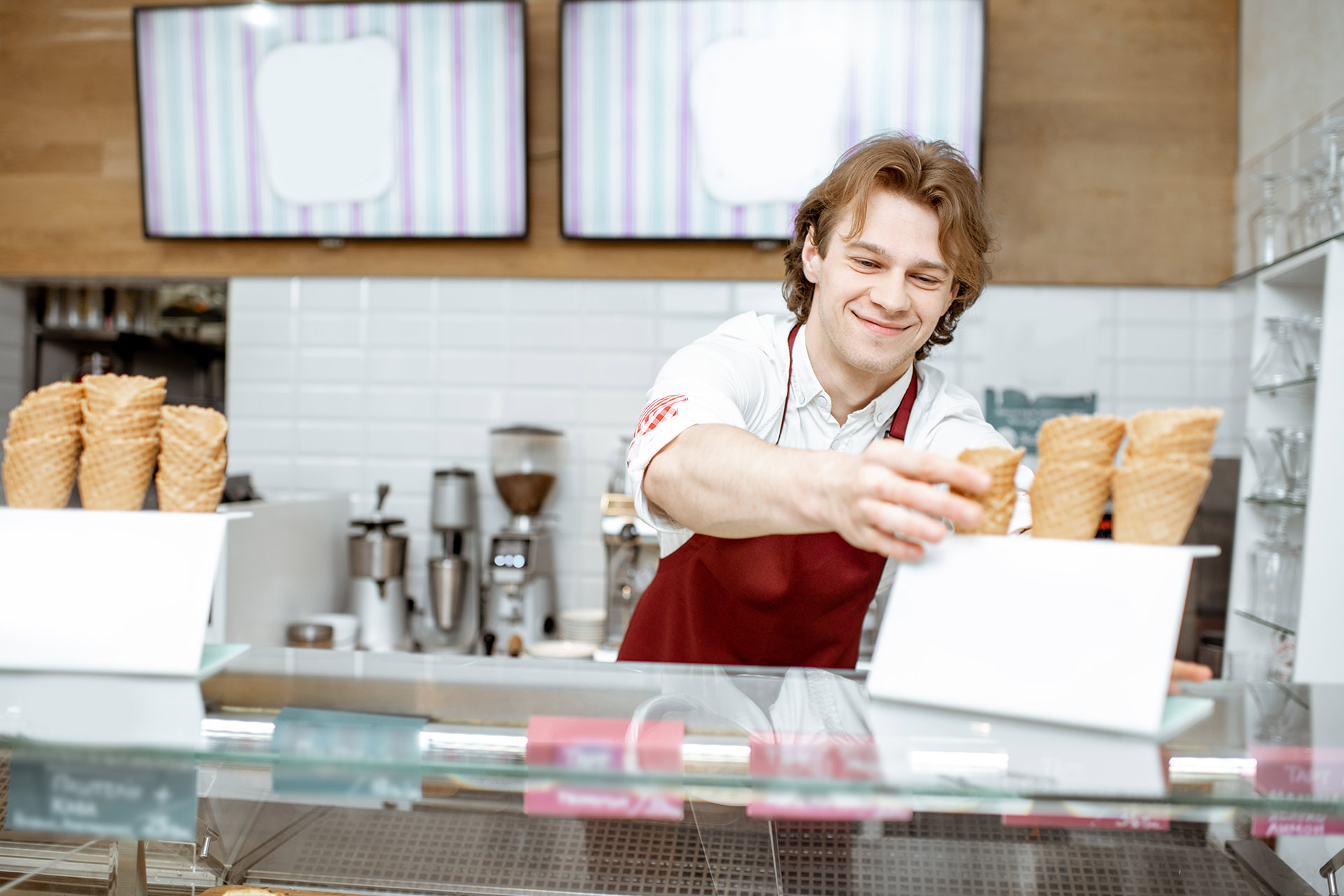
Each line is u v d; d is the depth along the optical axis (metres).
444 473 2.46
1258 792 0.52
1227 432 2.49
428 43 2.53
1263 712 0.63
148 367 3.29
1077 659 0.57
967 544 0.60
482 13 2.51
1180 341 2.52
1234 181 2.50
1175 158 2.52
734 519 0.69
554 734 0.60
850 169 0.98
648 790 0.55
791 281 1.23
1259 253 2.27
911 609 0.62
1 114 2.74
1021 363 2.54
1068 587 0.57
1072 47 2.53
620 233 2.53
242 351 2.68
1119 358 2.53
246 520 2.01
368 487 2.66
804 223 1.16
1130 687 0.55
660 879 0.75
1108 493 0.60
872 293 0.96
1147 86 2.52
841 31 2.41
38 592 0.68
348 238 2.61
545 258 2.62
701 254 2.57
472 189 2.56
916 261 0.94
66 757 0.58
